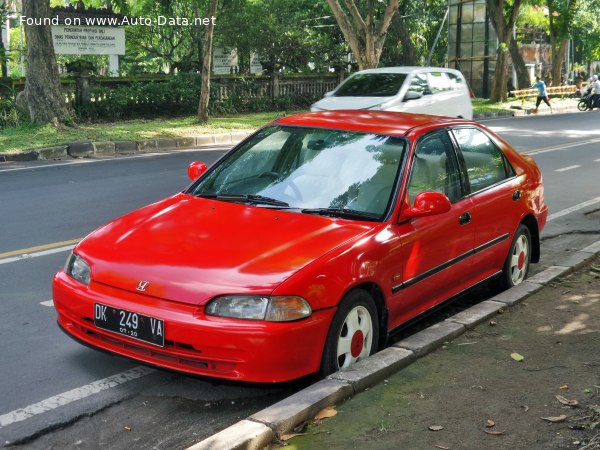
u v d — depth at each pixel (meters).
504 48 35.00
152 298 4.09
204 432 3.95
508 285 6.27
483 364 4.58
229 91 25.34
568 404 4.03
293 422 3.71
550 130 22.42
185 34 30.77
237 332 3.88
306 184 5.05
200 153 15.82
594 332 5.17
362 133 5.35
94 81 21.58
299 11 33.38
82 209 9.48
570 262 6.82
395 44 35.16
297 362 4.02
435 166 5.33
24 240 7.82
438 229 5.09
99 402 4.25
